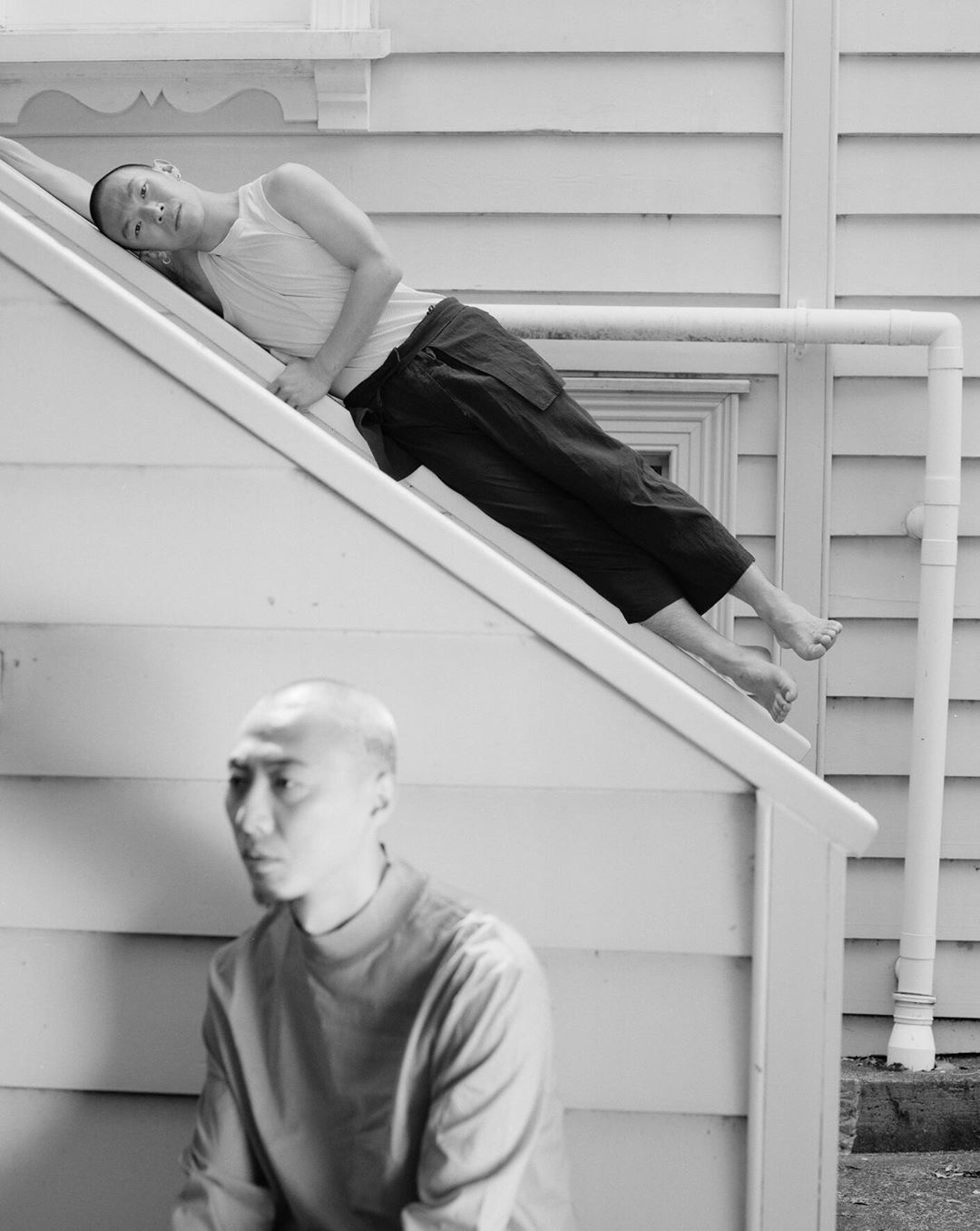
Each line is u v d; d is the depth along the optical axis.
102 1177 1.79
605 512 2.52
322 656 1.78
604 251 3.50
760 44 3.46
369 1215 1.49
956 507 3.37
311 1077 1.49
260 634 1.79
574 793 1.76
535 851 1.76
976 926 3.46
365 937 1.46
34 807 1.79
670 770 1.75
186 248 2.58
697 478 3.50
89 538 1.79
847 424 3.48
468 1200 1.37
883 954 3.46
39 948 1.79
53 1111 1.79
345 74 3.43
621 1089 1.75
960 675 3.47
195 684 1.79
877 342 3.36
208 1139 1.53
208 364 1.78
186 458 1.79
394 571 1.78
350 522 1.78
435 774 1.77
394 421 2.57
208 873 1.78
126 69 3.47
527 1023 1.42
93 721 1.79
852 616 3.48
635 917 1.75
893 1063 3.34
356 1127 1.47
